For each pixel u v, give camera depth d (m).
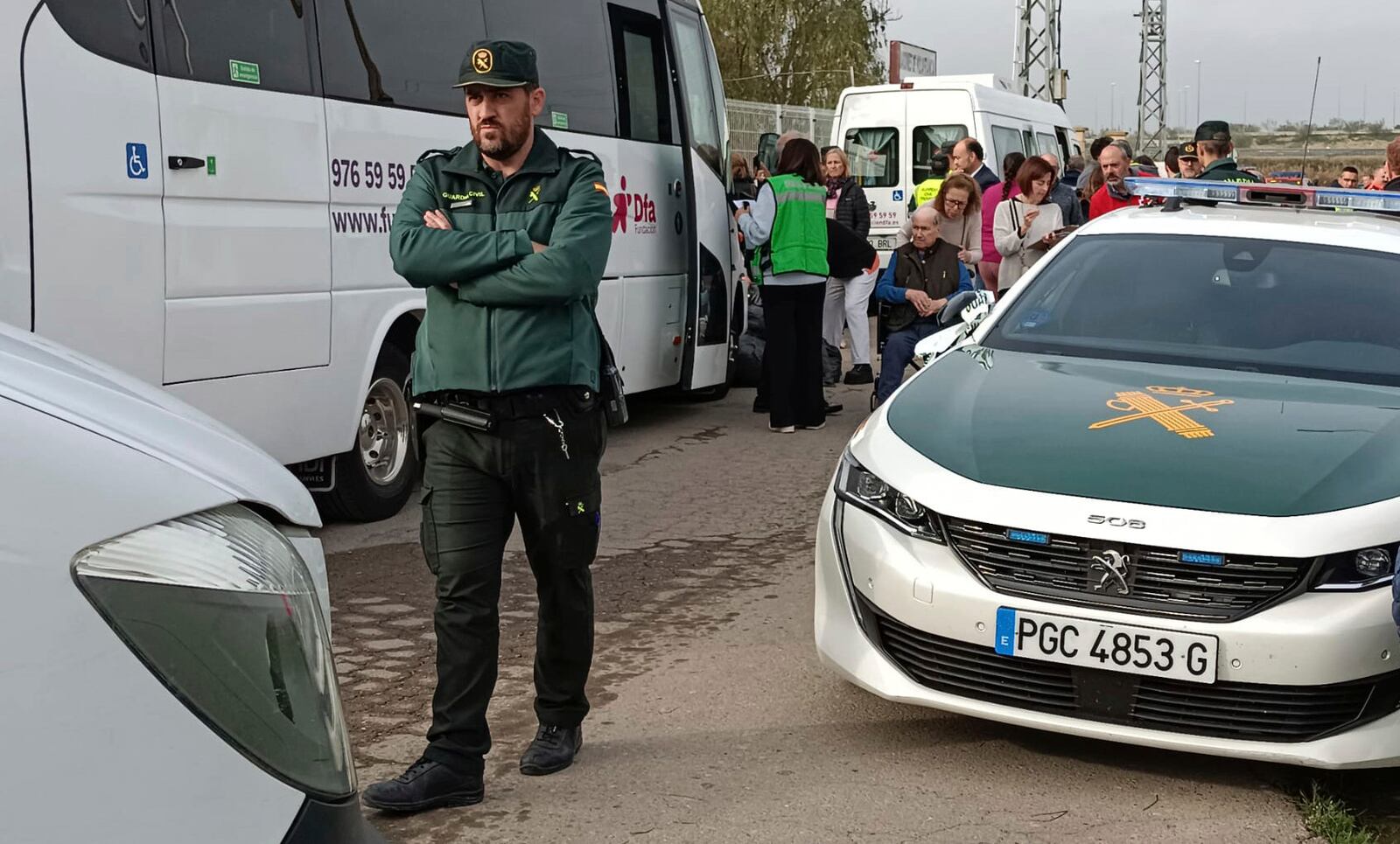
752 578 6.44
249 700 1.73
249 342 6.38
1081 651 3.91
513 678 5.02
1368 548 3.83
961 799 4.01
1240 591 3.84
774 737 4.46
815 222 10.27
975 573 4.05
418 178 3.91
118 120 5.62
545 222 3.79
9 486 1.64
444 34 7.84
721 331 11.52
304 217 6.70
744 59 30.80
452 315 3.82
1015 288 5.81
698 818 3.84
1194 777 4.23
